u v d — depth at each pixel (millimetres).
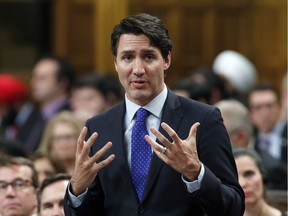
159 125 8281
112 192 8234
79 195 8078
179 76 20594
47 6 20438
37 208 10664
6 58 20453
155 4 20500
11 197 10758
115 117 8398
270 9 20734
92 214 8281
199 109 8320
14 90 18000
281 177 13156
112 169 8242
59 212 10172
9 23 20484
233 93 16281
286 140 14969
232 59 16812
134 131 8281
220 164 8188
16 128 17750
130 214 8164
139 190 8195
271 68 20844
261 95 15180
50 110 15969
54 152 12898
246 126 12969
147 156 8227
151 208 8141
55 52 20438
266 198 11055
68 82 16078
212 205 7969
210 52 20641
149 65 8102
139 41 8070
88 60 20406
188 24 20609
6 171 10797
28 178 10844
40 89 16047
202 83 14141
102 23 16984
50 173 12594
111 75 15781
